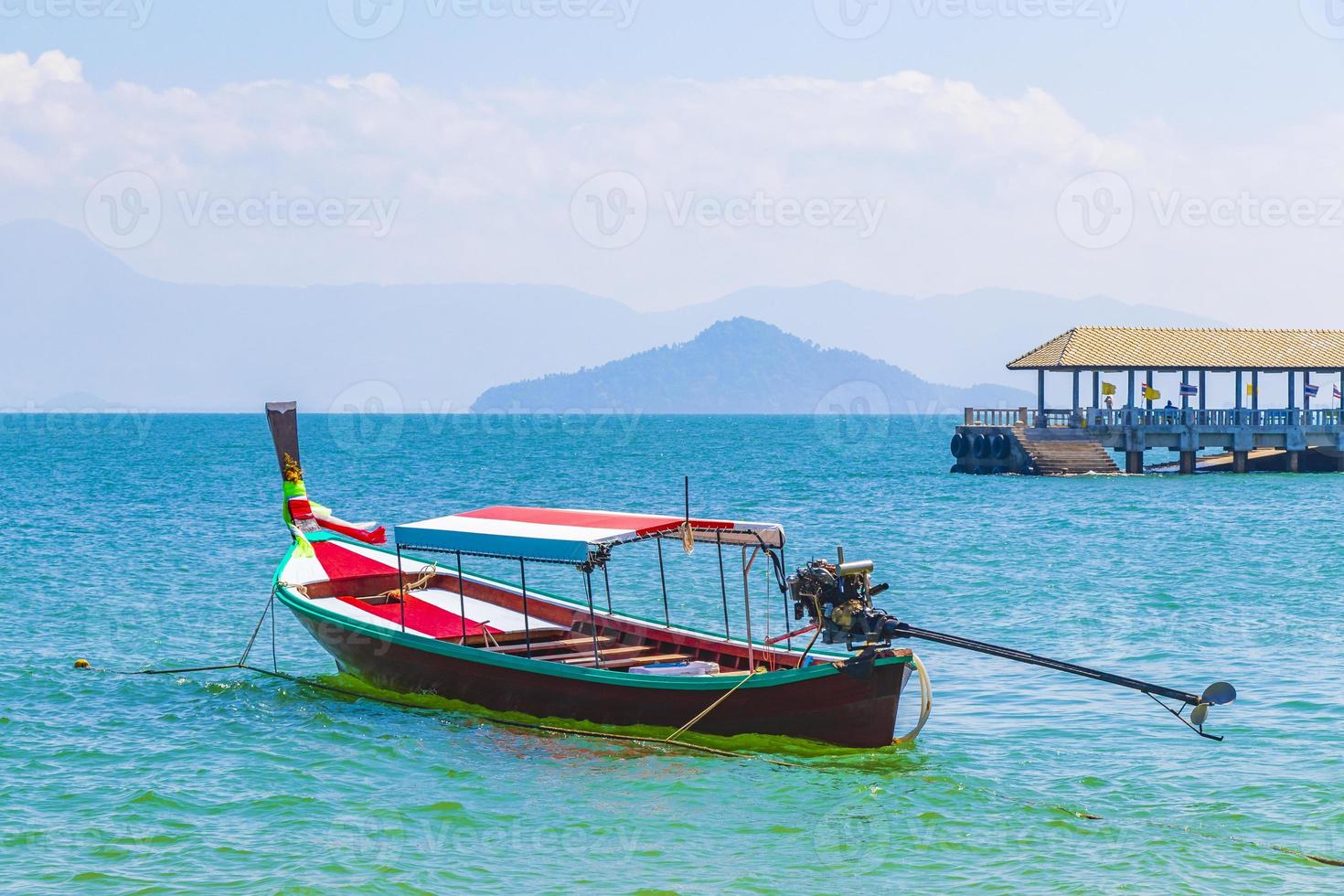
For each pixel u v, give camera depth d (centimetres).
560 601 2222
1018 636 2498
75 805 1515
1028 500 5856
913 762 1678
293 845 1388
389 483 7581
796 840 1406
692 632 2009
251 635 2580
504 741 1797
